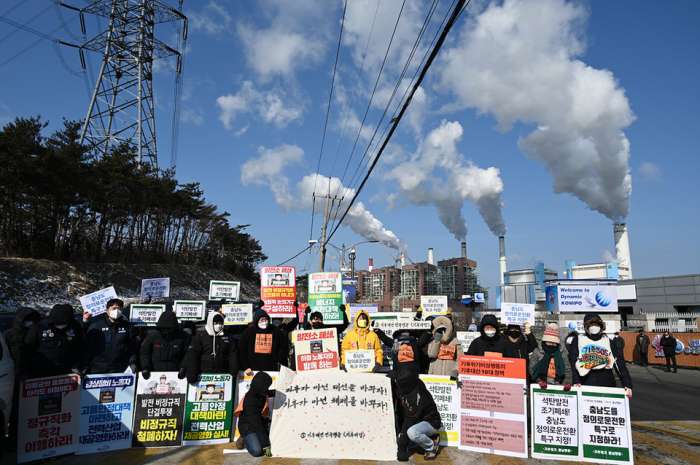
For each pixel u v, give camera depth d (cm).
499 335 784
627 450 686
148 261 5366
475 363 755
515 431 718
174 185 5291
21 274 3397
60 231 4050
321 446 705
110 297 1106
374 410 734
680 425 946
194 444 743
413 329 1266
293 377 754
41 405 677
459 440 743
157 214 5394
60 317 706
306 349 807
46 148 3516
